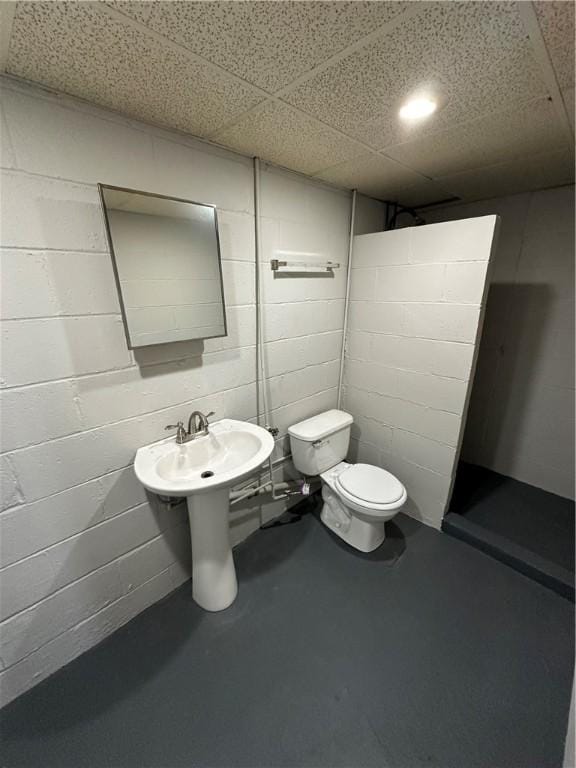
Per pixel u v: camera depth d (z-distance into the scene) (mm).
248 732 1236
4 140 1008
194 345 1615
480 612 1676
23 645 1316
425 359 2092
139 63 935
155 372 1500
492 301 2557
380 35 836
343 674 1414
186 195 1440
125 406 1430
